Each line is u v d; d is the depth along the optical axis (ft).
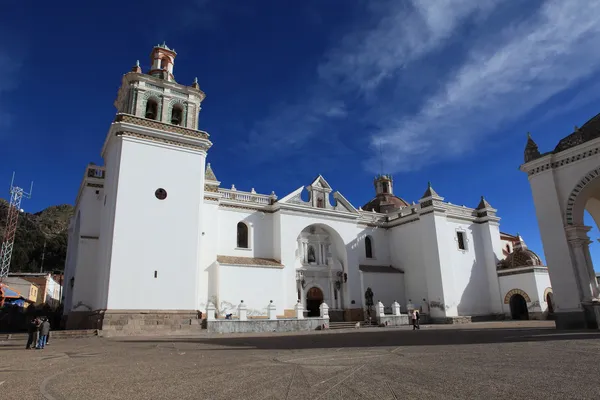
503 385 20.13
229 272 98.02
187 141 91.35
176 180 88.53
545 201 65.36
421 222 126.41
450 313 117.19
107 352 44.29
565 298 61.16
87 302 87.04
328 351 39.14
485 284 131.34
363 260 130.52
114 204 81.20
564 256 62.03
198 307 90.74
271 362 31.89
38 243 266.16
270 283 102.83
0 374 29.14
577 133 63.41
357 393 19.88
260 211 113.70
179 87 95.45
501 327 78.54
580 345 35.73
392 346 42.42
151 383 24.13
